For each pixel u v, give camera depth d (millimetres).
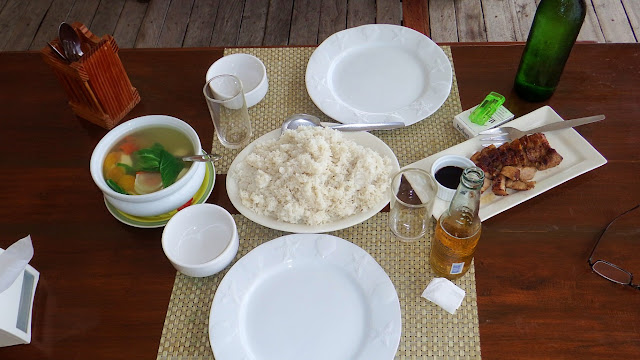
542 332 857
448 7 2518
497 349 842
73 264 975
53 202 1068
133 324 896
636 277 915
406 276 936
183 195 974
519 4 2514
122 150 1027
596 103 1169
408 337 863
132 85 1267
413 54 1260
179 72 1293
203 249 948
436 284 900
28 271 928
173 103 1227
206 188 1061
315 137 993
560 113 1157
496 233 979
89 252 990
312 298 890
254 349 842
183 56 1331
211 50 1344
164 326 891
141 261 972
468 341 853
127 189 987
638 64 1239
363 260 912
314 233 958
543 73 1147
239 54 1234
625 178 1046
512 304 890
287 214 954
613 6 2477
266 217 976
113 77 1131
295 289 902
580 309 880
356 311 872
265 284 910
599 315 872
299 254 929
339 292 894
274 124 1178
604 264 930
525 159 1028
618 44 1283
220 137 1128
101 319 904
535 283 914
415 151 1109
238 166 1039
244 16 2576
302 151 987
